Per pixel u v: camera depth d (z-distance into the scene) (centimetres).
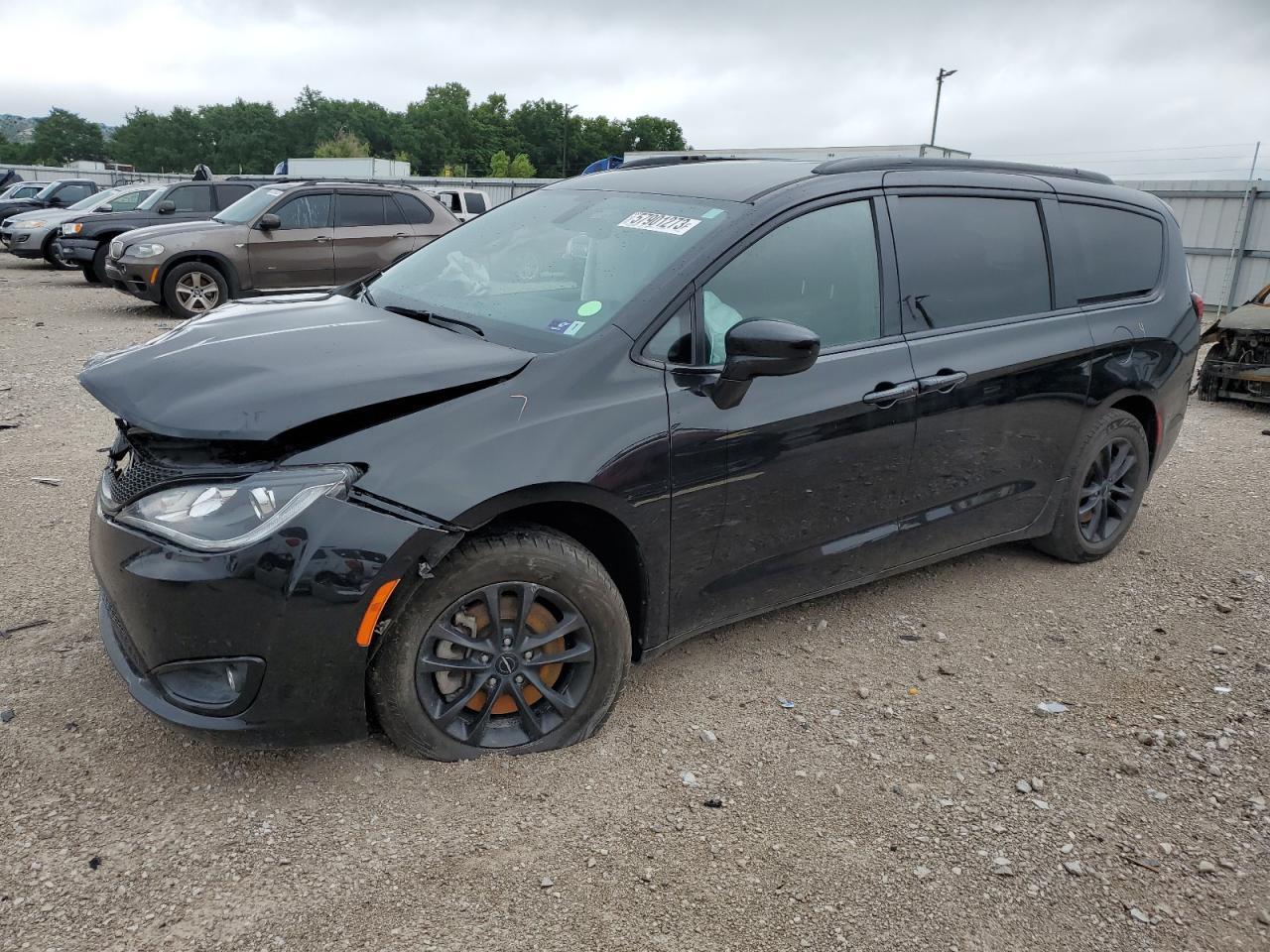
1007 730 327
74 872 236
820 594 362
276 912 228
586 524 301
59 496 505
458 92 13750
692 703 332
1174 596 443
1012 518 425
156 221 1619
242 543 241
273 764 280
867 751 310
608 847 257
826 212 345
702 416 302
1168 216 489
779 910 240
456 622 275
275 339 293
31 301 1410
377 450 254
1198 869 263
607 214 357
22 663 328
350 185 1305
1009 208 409
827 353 338
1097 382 432
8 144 14600
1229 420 834
